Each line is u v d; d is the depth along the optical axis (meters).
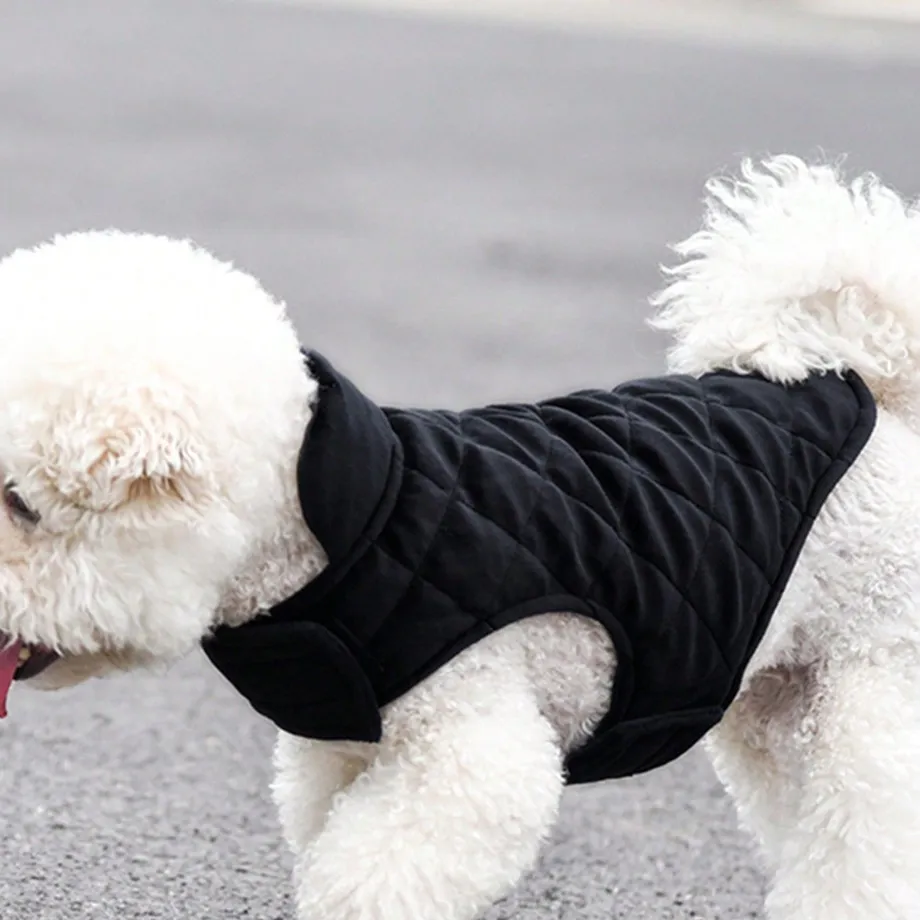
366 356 15.91
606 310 17.83
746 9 50.88
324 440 5.73
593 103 30.16
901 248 7.09
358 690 5.82
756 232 7.26
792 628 6.70
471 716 5.88
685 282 7.46
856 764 6.55
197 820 8.23
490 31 41.12
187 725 9.35
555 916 7.55
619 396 6.66
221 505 5.48
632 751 6.41
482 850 5.76
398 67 34.09
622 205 22.14
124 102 27.97
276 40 37.09
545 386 15.35
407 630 5.83
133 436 5.22
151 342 5.34
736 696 6.67
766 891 7.75
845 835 6.55
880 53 39.81
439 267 19.09
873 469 6.72
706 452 6.44
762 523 6.41
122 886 7.55
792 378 6.90
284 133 26.23
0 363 5.36
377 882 5.65
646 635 6.20
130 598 5.45
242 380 5.49
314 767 6.52
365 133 26.59
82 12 39.34
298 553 5.82
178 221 20.08
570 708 6.25
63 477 5.30
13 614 5.39
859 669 6.69
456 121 27.97
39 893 7.42
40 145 23.97
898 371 7.07
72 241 5.82
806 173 7.44
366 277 18.48
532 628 6.09
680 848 8.24
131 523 5.38
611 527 6.14
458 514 5.91
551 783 5.92
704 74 34.38
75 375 5.27
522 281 18.73
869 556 6.66
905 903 6.45
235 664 5.93
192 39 36.31
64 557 5.41
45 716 9.33
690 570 6.23
